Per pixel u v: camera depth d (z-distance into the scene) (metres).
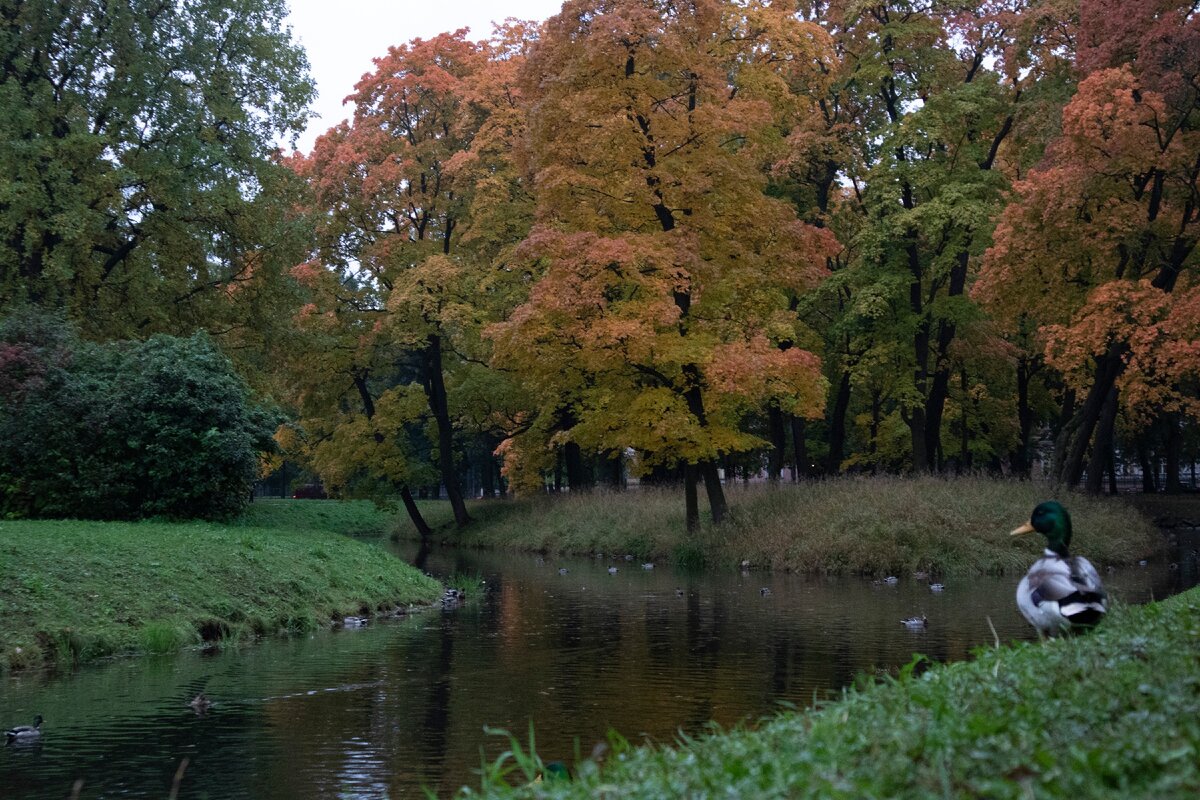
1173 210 32.03
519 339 26.53
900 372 37.31
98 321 30.88
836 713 6.31
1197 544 34.75
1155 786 4.20
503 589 23.92
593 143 27.25
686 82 28.48
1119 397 36.91
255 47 33.78
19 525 21.03
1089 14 30.52
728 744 5.93
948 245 35.69
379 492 45.09
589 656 14.23
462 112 40.00
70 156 29.03
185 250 32.34
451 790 8.12
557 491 48.91
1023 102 35.31
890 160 36.00
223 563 18.36
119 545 18.31
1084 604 8.00
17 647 13.35
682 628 16.78
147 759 9.05
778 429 41.53
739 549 27.98
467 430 49.34
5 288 27.81
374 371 44.59
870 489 28.97
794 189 38.50
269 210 33.66
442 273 37.62
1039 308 32.19
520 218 37.72
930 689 6.67
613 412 29.73
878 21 36.94
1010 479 31.11
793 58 30.42
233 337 35.97
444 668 13.41
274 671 13.22
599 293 26.12
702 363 26.83
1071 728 5.17
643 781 5.23
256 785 8.27
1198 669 6.16
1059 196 29.12
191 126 31.09
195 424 26.58
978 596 20.52
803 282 29.53
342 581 19.91
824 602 19.88
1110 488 58.38
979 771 4.69
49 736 9.86
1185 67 28.25
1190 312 26.97
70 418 25.39
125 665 13.69
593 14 27.61
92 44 30.39
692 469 31.03
